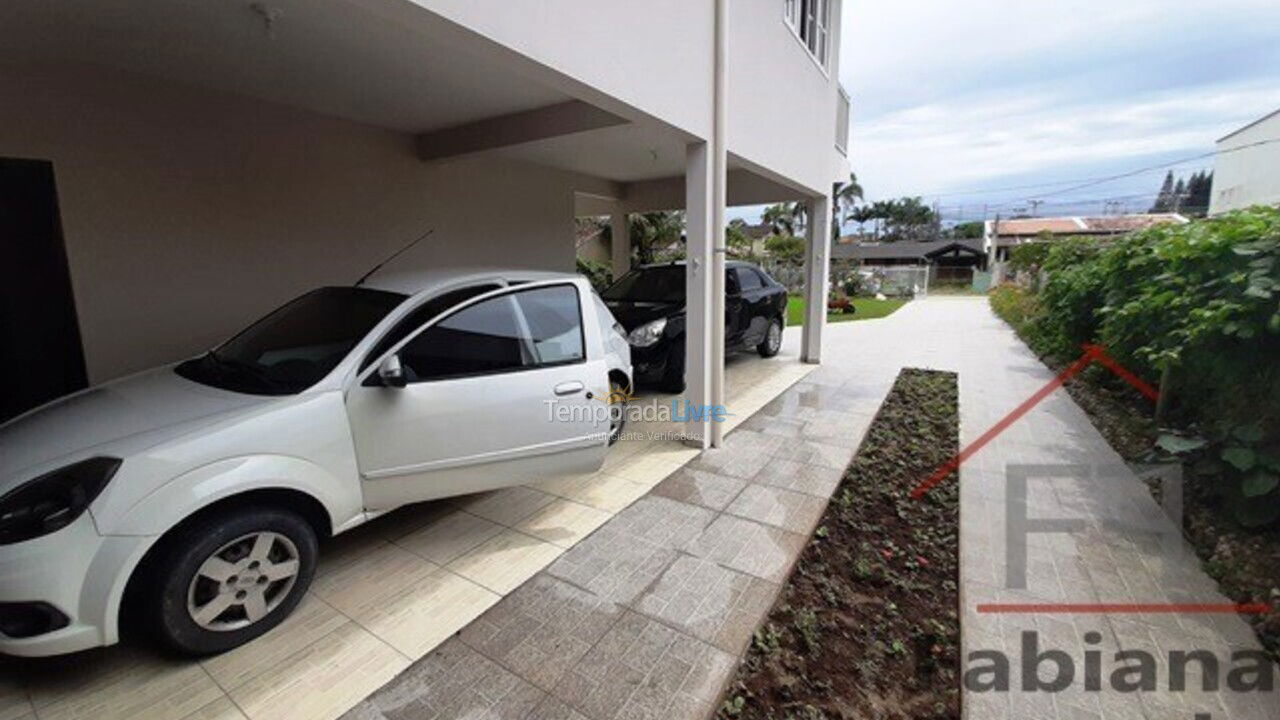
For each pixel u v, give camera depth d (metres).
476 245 6.67
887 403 6.23
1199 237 3.73
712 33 4.26
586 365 3.41
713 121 4.38
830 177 8.08
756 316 8.11
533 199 7.46
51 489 1.94
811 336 8.39
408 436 2.73
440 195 6.16
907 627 2.53
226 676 2.16
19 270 3.77
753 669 2.25
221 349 3.17
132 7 2.90
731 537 3.24
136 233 4.02
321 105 4.74
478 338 3.06
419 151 5.84
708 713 2.01
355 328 2.84
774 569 2.91
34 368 3.88
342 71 3.89
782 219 39.06
